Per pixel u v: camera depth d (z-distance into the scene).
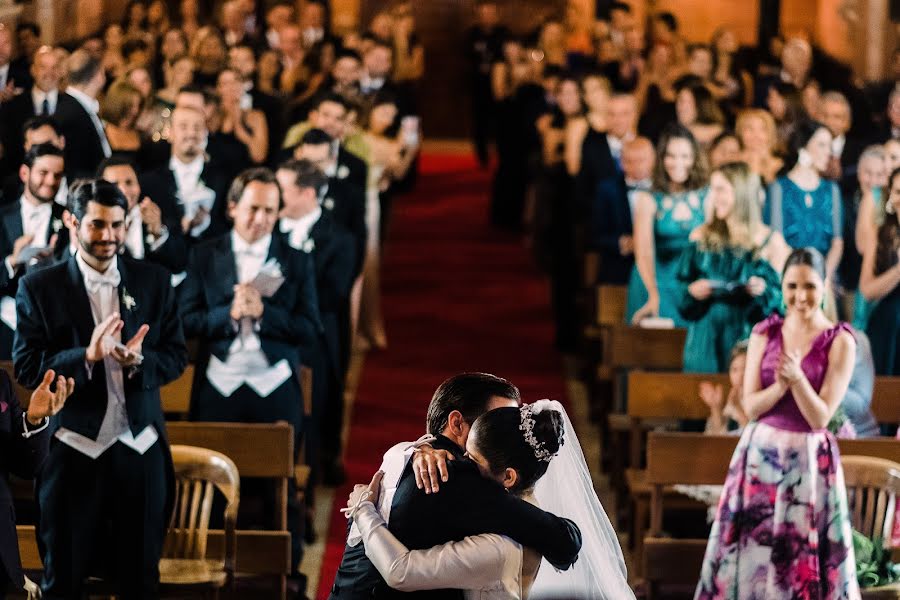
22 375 6.32
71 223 6.31
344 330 9.27
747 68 16.34
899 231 9.23
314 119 10.27
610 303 10.30
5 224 7.96
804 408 6.55
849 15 17.80
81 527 6.38
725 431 7.94
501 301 14.59
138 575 6.46
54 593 6.45
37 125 8.69
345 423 10.79
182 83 12.56
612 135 11.72
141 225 8.41
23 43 13.56
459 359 12.56
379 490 4.89
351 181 10.16
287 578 7.62
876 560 6.88
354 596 4.80
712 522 7.70
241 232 7.58
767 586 6.66
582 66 18.06
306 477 8.02
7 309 8.03
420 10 26.27
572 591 5.15
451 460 4.75
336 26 24.12
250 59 13.11
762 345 6.74
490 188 20.41
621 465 9.04
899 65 13.95
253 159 11.98
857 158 10.88
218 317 7.52
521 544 4.65
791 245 9.41
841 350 6.59
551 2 25.38
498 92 17.55
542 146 14.96
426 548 4.63
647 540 7.23
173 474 6.59
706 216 9.05
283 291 7.67
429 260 16.20
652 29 20.05
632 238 10.65
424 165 22.33
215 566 6.75
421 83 25.75
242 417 7.59
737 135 10.31
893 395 8.28
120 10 18.16
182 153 8.95
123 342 6.40
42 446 5.70
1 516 5.66
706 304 8.82
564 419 4.85
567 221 12.61
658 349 9.13
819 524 6.64
